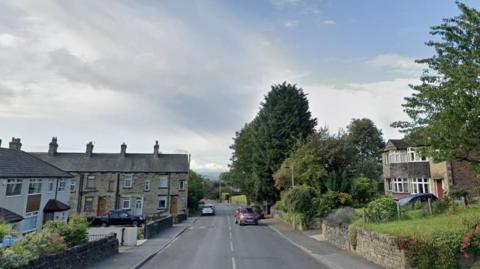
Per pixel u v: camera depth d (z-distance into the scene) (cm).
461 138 1009
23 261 880
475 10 1030
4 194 2492
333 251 1634
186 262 1439
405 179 3750
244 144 5103
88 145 5200
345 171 2847
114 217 3503
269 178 4044
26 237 1106
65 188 3619
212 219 4253
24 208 2759
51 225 1372
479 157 1135
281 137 4097
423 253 1027
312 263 1375
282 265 1336
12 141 4378
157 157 5275
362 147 6531
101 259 1469
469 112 923
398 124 1256
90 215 4784
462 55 1047
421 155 1179
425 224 1264
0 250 845
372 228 1425
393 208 1655
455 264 991
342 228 1752
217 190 10738
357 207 2602
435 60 1130
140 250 1767
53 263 1042
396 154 3878
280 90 4309
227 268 1291
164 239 2275
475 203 1820
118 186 4928
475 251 993
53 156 5112
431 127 1062
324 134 3544
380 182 4775
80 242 1380
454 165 2961
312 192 2703
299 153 3123
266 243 2019
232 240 2191
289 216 3105
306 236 2283
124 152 5253
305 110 4256
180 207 4978
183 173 5097
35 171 3011
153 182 5012
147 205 4934
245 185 4741
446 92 1005
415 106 1182
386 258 1220
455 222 1184
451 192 1875
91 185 4891
